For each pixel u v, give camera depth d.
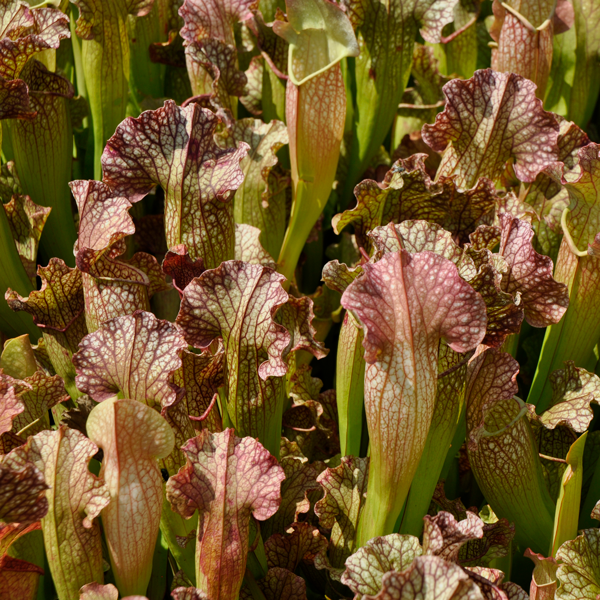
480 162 1.05
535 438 1.02
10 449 0.96
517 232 0.99
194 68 1.11
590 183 1.00
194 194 1.00
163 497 0.96
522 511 1.00
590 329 1.03
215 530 0.93
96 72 1.09
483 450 0.99
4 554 0.92
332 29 1.03
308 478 1.02
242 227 1.07
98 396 0.95
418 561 0.89
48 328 1.02
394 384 0.92
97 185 0.99
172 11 1.18
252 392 0.98
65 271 1.01
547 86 1.15
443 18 1.10
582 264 1.01
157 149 1.00
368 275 0.91
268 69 1.14
